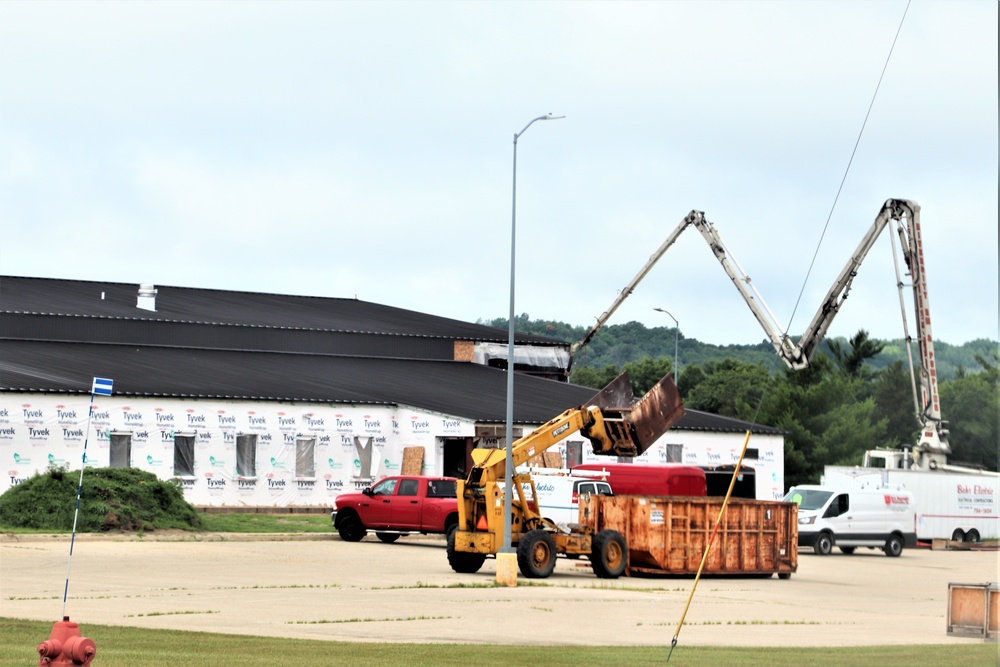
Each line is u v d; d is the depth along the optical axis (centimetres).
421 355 14338
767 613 4734
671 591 5522
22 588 4709
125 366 10906
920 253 11469
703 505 6462
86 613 3934
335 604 4431
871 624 4453
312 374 12088
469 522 6025
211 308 14288
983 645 3741
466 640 3531
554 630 3884
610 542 6100
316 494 10431
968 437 17662
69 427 9306
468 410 10981
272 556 6694
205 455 9919
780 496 12331
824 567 7669
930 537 10075
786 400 16525
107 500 7862
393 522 7862
